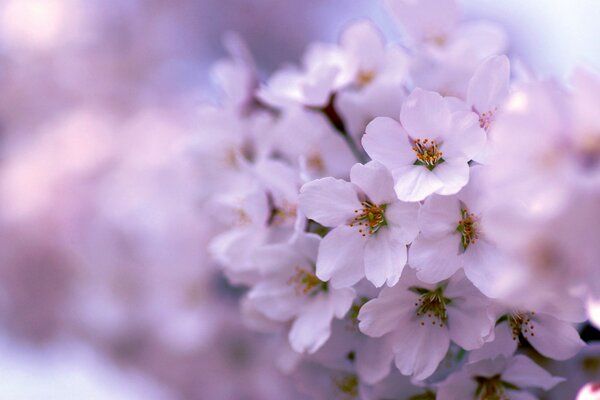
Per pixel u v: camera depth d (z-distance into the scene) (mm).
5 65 847
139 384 729
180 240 682
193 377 690
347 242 496
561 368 519
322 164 540
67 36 854
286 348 541
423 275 482
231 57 933
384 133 492
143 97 855
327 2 980
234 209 571
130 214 689
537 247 446
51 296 749
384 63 557
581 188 438
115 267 692
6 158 805
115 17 893
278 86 579
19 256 745
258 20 956
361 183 493
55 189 743
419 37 584
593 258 443
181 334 675
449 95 531
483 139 486
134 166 716
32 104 838
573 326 497
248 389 679
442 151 490
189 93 849
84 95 849
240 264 540
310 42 969
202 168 594
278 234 536
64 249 726
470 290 491
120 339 692
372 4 963
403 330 498
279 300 523
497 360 499
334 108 545
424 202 487
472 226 485
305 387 543
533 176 445
